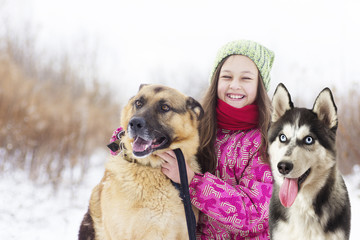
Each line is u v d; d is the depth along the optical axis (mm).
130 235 3361
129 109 3809
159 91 3668
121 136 3906
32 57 13836
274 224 3111
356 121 8500
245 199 3230
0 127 8453
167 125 3518
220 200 3186
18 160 8328
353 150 8328
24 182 7719
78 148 8953
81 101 10289
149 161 3408
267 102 3744
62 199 6980
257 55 3754
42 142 8547
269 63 3938
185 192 3193
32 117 8680
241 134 3625
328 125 2973
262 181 3375
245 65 3709
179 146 3570
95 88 12789
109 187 3506
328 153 2916
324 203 2965
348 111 8719
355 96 8773
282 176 2824
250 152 3514
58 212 6324
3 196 6699
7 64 10039
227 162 3531
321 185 2963
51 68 13562
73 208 6578
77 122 9250
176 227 3420
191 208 3188
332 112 2943
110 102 13062
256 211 3205
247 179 3393
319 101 2986
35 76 13195
